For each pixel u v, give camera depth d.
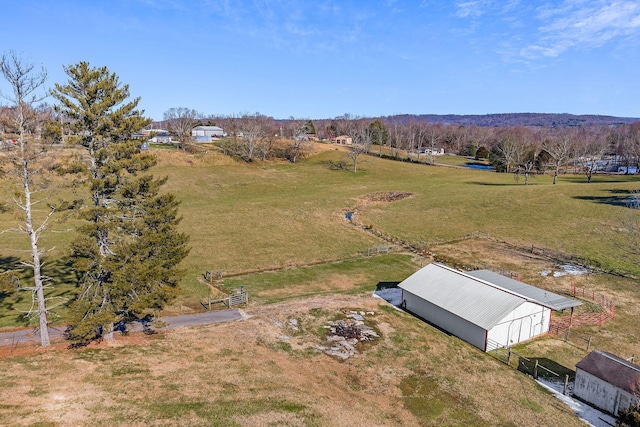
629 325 30.77
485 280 33.94
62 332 24.73
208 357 23.11
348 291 35.41
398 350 25.66
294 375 22.08
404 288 32.56
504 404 20.81
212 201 68.50
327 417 18.31
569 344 28.12
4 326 25.16
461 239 52.56
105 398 17.83
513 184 84.19
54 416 15.99
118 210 23.00
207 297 32.38
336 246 48.34
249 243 47.75
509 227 56.72
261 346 25.09
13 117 19.61
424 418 19.25
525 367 25.06
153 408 17.45
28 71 24.17
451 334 29.06
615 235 51.41
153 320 27.66
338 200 71.25
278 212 62.06
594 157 96.94
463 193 75.31
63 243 41.38
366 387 21.55
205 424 16.70
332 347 25.66
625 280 39.12
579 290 36.75
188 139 110.19
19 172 20.28
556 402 21.50
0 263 35.31
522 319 28.02
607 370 21.27
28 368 19.95
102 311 21.92
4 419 15.27
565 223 57.03
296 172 95.75
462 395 21.31
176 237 25.31
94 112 21.48
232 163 93.75
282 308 30.84
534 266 42.88
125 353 22.72
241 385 20.36
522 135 154.75
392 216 62.75
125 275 21.64
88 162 22.14
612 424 19.91
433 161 121.44
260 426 17.00
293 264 42.16
